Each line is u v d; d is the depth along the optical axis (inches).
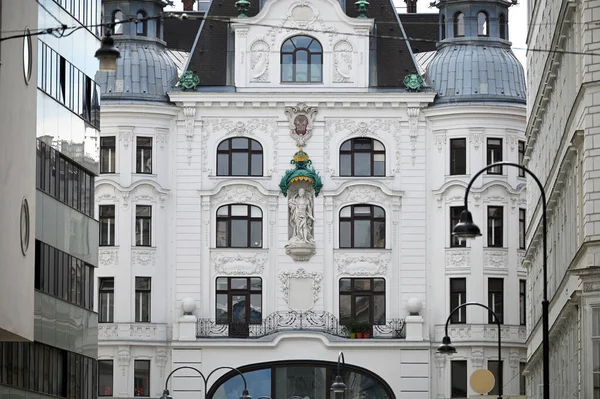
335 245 3543.3
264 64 3590.1
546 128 2578.7
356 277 3543.3
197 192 3553.2
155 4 3661.4
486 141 3548.2
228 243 3550.7
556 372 2388.0
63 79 2534.5
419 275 3545.8
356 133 3570.4
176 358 3491.6
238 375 3494.1
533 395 3026.6
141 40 3631.9
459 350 3499.0
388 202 3558.1
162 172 3560.5
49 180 2449.6
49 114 2439.7
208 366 3491.6
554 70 2317.9
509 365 3501.5
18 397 2279.8
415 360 3494.1
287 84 3585.1
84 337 2714.1
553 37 2258.9
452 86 3577.8
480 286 3511.3
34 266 2158.0
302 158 3550.7
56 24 2474.2
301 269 3535.9
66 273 2573.8
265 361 3484.3
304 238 3528.5
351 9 3695.9
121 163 3535.9
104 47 1553.9
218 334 3518.7
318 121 3570.4
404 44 3639.3
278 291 3535.9
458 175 3540.8
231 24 3622.0
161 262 3540.8
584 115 1918.1
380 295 3543.3
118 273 3513.8
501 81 3577.8
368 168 3572.8
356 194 3555.6
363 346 3481.8
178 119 3577.8
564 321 2196.1
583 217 1957.4
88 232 2738.7
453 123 3553.2
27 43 1923.0
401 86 3595.0
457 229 1726.1
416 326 3496.6
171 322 3528.5
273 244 3545.8
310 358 3479.3
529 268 3134.8
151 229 3540.8
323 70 3587.6
